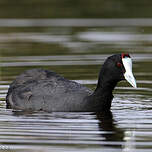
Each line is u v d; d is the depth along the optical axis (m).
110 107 13.79
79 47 21.34
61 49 20.98
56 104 13.51
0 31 24.69
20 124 12.30
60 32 24.41
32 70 14.87
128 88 16.23
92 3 29.66
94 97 13.57
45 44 21.98
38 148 10.59
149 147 10.57
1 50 20.97
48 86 13.95
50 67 18.09
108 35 23.56
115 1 29.83
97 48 20.98
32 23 26.12
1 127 12.06
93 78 16.81
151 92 15.60
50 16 27.42
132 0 29.89
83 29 25.00
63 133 11.55
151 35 23.39
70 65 18.45
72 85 13.95
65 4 29.61
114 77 13.39
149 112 13.33
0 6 29.20
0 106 14.29
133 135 11.38
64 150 10.45
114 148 10.55
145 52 20.31
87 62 18.81
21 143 10.91
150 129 11.80
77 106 13.44
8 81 16.50
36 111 13.62
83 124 12.30
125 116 12.98
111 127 11.98
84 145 10.74
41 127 12.03
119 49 20.70
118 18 27.02
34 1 30.02
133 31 24.34
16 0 29.97
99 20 26.72
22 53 20.39
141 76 17.22
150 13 27.55
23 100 13.98
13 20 26.78
